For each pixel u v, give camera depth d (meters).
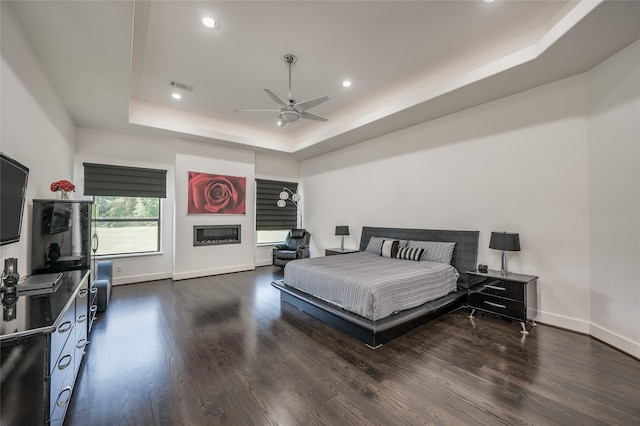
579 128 3.04
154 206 5.50
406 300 3.02
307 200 7.45
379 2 2.51
